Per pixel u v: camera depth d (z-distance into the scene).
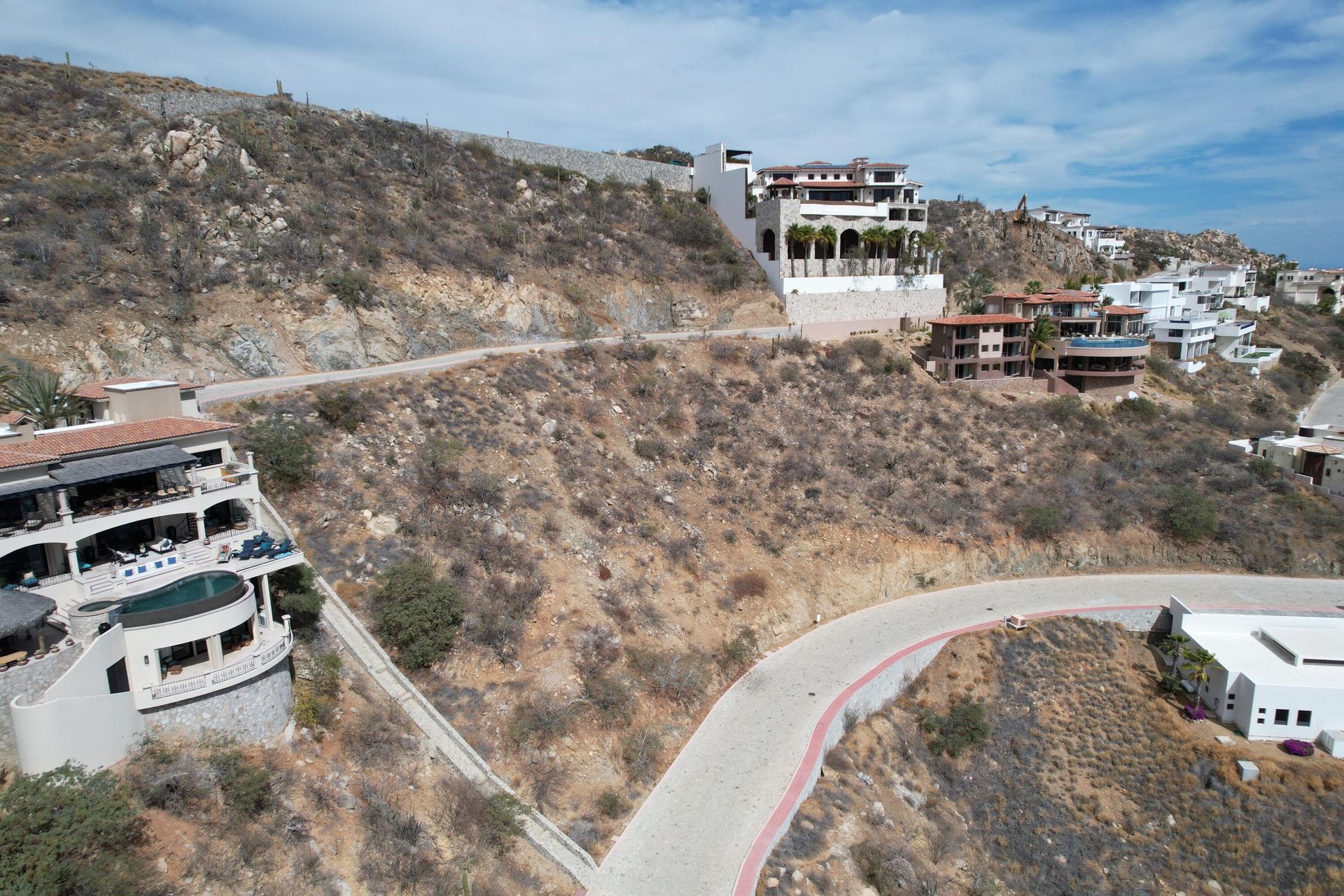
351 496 41.62
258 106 76.88
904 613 52.56
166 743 25.84
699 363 69.62
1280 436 77.50
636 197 98.75
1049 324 81.06
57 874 19.95
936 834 38.25
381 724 31.23
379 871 25.91
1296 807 39.94
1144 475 67.25
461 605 37.47
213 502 33.31
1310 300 147.12
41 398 37.50
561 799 32.97
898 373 76.56
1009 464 66.50
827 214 92.69
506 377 57.47
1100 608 52.72
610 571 45.34
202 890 22.27
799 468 59.59
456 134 91.50
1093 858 38.78
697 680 42.00
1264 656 47.09
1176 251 165.00
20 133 61.34
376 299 60.00
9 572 28.48
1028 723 45.03
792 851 32.56
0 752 22.72
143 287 51.34
